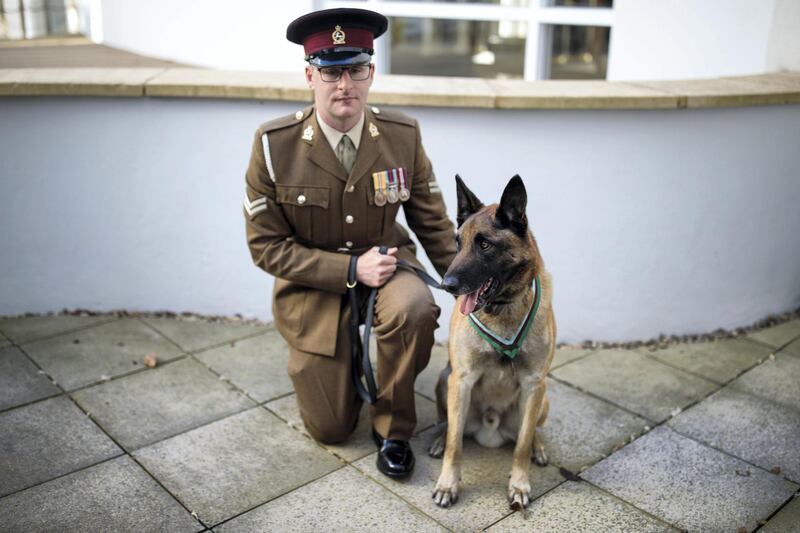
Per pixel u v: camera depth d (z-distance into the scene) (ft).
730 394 11.98
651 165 12.72
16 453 10.08
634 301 13.55
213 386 12.00
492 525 8.87
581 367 12.85
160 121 13.24
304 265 9.71
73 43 21.33
